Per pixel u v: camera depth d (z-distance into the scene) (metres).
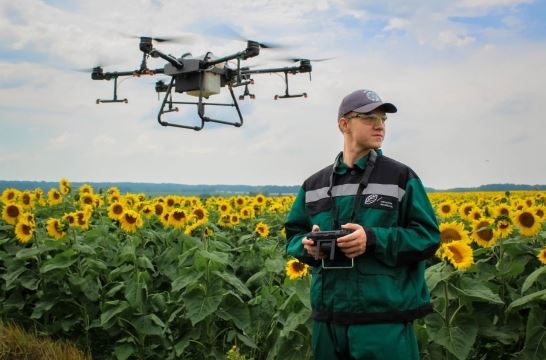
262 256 5.56
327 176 2.76
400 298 2.49
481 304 3.64
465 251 3.27
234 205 9.76
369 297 2.49
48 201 7.75
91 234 5.36
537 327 3.43
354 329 2.50
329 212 2.68
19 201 7.54
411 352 2.54
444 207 8.08
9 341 4.41
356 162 2.66
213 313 4.28
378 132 2.63
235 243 6.77
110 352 4.69
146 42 7.43
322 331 2.64
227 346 4.55
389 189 2.57
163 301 4.62
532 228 4.14
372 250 2.47
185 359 4.50
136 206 7.04
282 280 5.34
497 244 4.18
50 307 4.60
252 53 7.29
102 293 4.75
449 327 3.35
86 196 7.57
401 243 2.46
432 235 2.53
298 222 2.88
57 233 4.95
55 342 4.61
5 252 5.48
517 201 7.71
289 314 3.83
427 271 3.42
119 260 4.96
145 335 4.42
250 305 4.48
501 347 3.75
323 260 2.54
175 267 5.21
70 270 4.88
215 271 4.25
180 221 5.58
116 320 4.39
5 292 5.32
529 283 3.51
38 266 4.92
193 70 7.53
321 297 2.62
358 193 2.61
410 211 2.55
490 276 3.90
